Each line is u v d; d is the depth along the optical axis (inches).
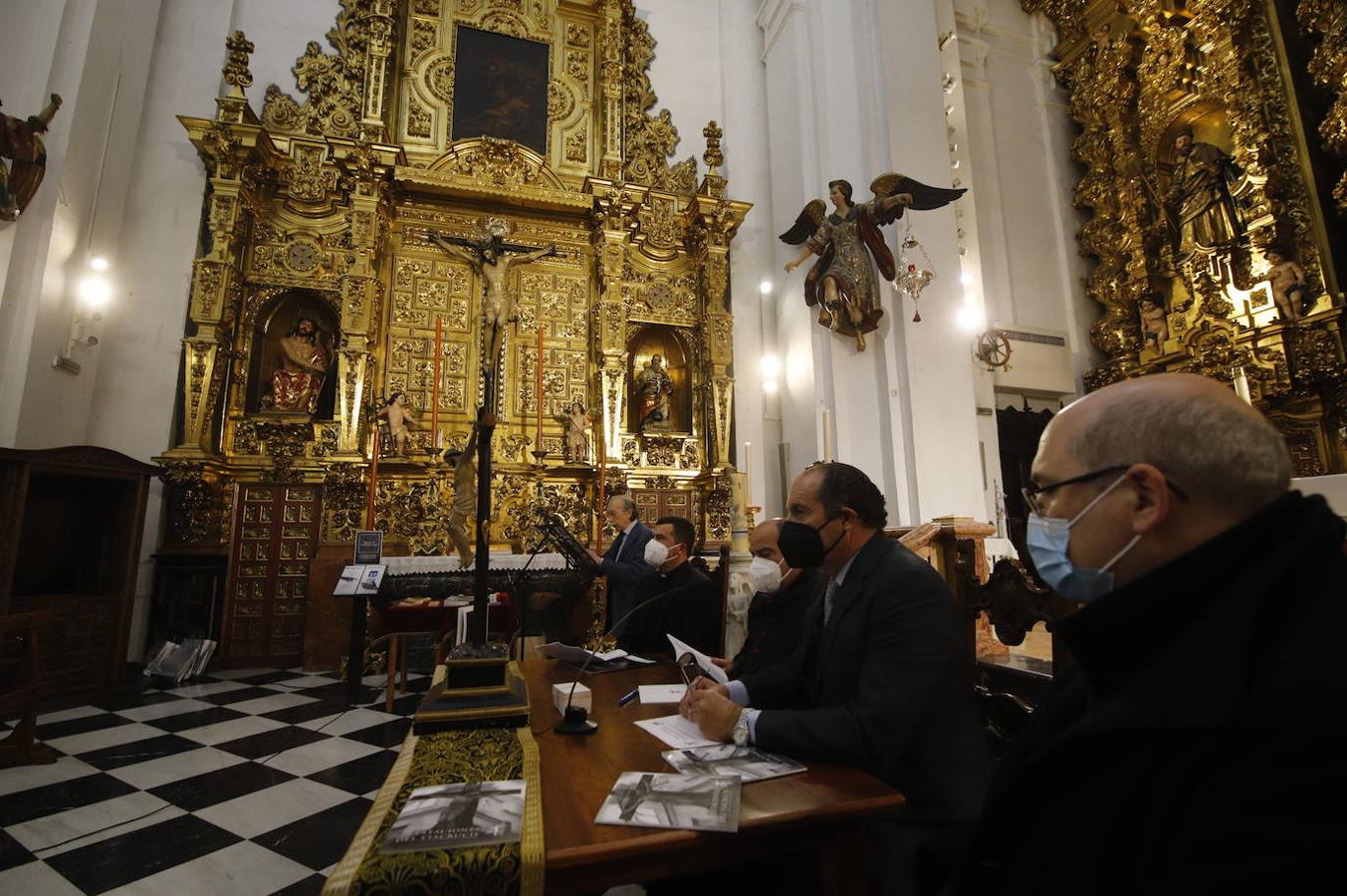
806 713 60.8
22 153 206.8
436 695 69.7
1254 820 22.8
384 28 302.0
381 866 37.7
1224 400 33.0
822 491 77.0
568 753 59.8
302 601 257.0
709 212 325.4
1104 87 398.3
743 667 104.2
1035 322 392.2
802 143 314.7
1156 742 27.7
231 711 184.2
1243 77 330.0
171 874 94.8
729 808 46.3
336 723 171.8
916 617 65.6
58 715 179.8
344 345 273.3
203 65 287.0
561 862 39.7
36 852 101.1
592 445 303.0
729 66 369.4
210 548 248.2
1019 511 377.4
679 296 334.6
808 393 295.0
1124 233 381.4
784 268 327.9
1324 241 302.5
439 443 287.9
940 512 257.9
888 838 61.2
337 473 257.6
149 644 238.5
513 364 306.0
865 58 298.7
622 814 45.2
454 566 219.5
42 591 207.5
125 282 257.6
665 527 129.0
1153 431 33.1
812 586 100.5
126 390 251.8
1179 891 23.6
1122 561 33.9
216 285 259.4
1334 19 310.2
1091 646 31.9
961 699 65.7
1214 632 27.6
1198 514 31.8
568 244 323.9
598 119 341.4
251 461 261.6
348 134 300.7
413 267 301.6
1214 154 342.3
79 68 236.5
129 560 215.8
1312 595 26.9
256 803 120.2
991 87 416.5
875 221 270.1
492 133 323.6
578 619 260.4
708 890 66.6
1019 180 410.6
